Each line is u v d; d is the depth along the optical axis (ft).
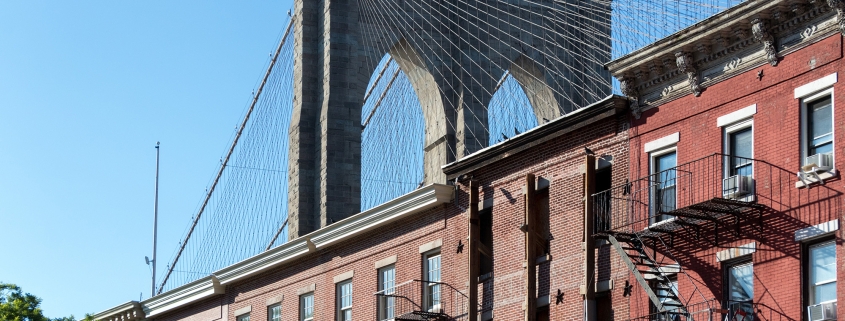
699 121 116.67
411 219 156.46
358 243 166.20
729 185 110.83
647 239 119.85
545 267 132.87
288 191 218.59
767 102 110.22
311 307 174.19
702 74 117.39
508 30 221.05
